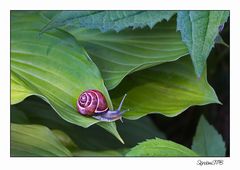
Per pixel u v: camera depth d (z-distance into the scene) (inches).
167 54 19.5
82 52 18.8
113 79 19.0
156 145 18.3
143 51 19.8
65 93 18.2
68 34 19.5
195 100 19.7
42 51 19.0
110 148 20.1
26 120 19.8
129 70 19.2
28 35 19.4
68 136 19.9
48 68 18.7
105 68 19.4
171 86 20.0
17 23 19.6
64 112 17.5
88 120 17.7
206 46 17.8
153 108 19.4
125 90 19.9
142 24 18.4
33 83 18.4
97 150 19.9
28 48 19.1
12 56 18.8
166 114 19.3
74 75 18.4
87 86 18.2
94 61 19.6
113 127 17.7
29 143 18.7
